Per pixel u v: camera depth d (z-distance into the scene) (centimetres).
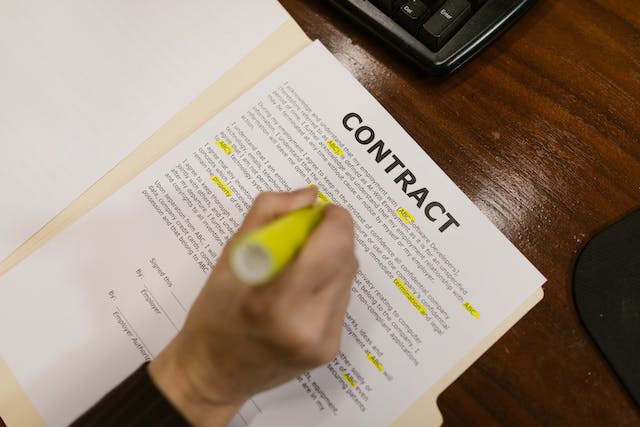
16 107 43
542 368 36
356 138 41
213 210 40
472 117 41
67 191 41
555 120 41
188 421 32
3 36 45
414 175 40
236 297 26
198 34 44
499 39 43
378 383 36
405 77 43
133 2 45
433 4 41
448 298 38
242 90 43
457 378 36
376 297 38
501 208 40
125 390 32
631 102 41
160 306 38
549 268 38
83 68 44
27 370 38
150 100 43
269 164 41
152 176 41
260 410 36
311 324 26
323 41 44
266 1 45
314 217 26
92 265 39
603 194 39
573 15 43
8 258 40
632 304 37
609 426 35
